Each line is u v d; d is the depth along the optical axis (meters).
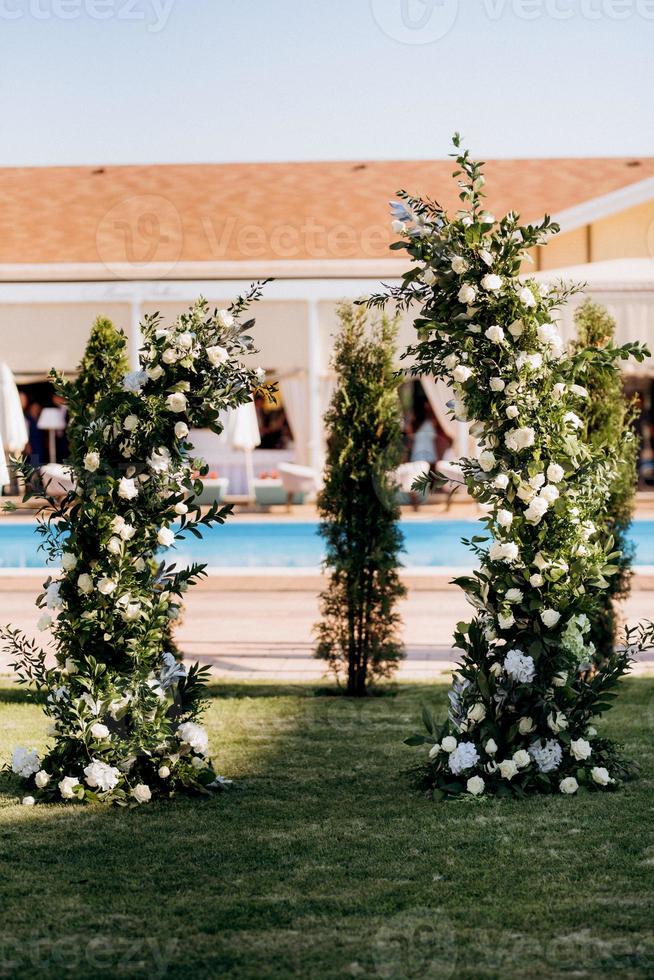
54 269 18.73
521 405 4.77
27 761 4.82
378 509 7.02
